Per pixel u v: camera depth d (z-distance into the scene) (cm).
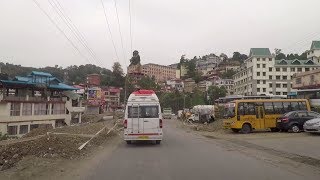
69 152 1501
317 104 4784
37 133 3008
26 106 5144
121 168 1178
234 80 13700
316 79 6394
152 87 11088
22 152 1521
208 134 3048
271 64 10956
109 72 14288
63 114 6150
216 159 1394
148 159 1404
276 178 989
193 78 17725
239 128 2959
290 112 2839
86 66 13388
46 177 1023
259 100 3011
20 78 5625
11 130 4834
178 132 3428
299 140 2173
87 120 7331
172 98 12394
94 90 9900
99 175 1050
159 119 2047
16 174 1034
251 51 11225
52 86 6038
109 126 3981
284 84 10875
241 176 1018
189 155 1533
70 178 1012
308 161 1341
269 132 2925
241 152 1648
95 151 1703
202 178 988
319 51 11544
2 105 4675
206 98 11531
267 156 1495
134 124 2041
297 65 10831
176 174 1052
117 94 12475
